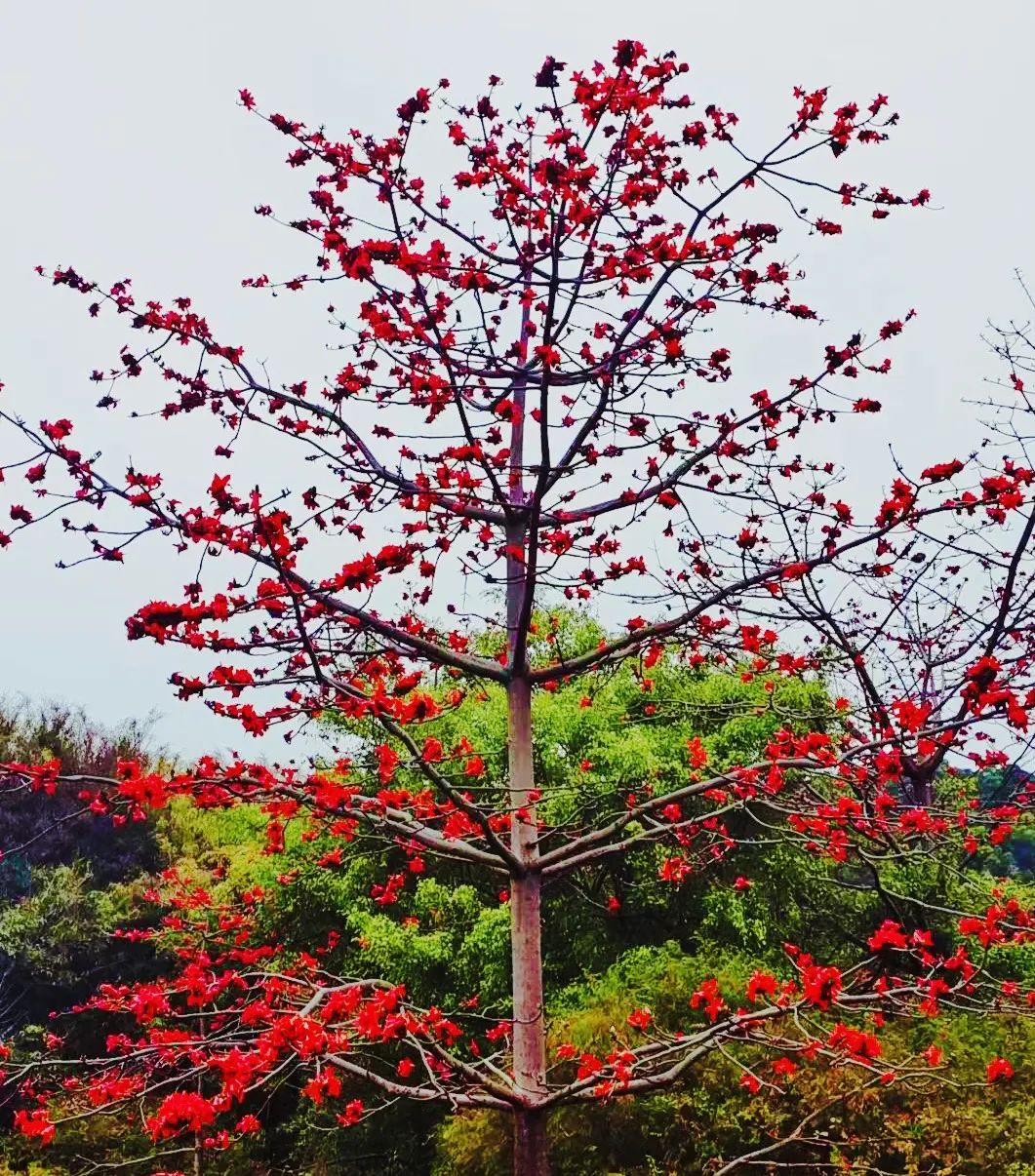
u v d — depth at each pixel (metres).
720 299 4.39
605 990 8.87
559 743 10.96
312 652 3.38
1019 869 12.79
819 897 11.37
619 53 3.91
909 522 3.95
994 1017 7.61
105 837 18.50
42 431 3.59
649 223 4.52
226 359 4.29
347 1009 3.46
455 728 10.77
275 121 4.23
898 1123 6.88
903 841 4.90
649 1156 7.37
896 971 6.68
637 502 4.57
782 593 4.83
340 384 4.63
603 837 4.55
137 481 3.65
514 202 4.36
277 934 11.84
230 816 16.39
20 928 15.18
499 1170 7.80
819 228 4.34
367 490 4.59
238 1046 3.72
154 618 3.29
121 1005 4.38
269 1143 13.27
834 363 4.28
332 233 4.35
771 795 5.12
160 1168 10.89
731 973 8.37
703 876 10.80
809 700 8.41
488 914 10.48
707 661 5.32
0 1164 10.73
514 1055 4.36
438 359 4.32
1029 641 5.12
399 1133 11.66
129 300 4.14
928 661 7.31
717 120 4.14
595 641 11.47
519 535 4.74
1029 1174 6.54
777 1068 4.68
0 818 17.67
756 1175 7.04
